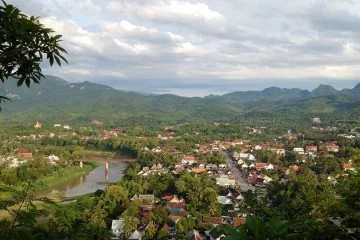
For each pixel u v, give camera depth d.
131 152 173.50
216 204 76.06
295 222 6.70
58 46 9.30
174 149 180.38
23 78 9.38
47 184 107.75
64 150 160.00
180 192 89.50
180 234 60.09
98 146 191.75
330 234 11.26
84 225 13.50
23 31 8.83
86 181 116.50
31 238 9.61
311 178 85.69
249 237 6.40
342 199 11.95
